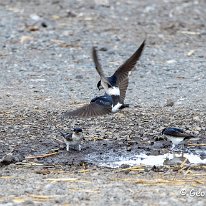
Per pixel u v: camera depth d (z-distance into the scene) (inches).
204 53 893.8
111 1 1146.0
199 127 616.4
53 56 872.9
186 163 527.2
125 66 409.7
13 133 598.2
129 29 995.9
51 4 1120.8
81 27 997.2
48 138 587.5
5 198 447.8
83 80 780.6
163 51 899.4
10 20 1019.3
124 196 450.9
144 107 676.7
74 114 389.7
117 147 567.2
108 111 393.1
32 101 694.5
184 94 729.6
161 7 1117.1
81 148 563.5
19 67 824.9
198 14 1084.5
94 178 493.4
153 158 544.1
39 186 474.3
